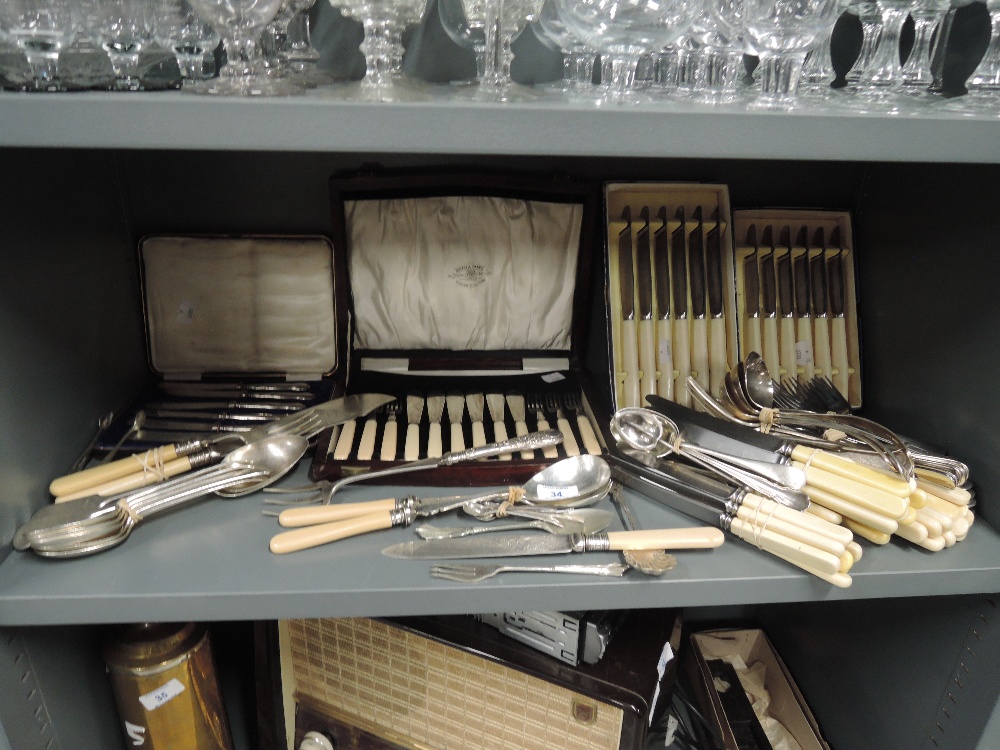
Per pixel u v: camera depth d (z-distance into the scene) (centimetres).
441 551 69
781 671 113
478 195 94
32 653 69
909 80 76
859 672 98
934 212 83
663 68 84
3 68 60
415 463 77
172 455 77
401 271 97
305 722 99
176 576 65
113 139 53
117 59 68
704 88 76
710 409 85
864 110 61
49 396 74
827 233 100
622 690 77
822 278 99
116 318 92
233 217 101
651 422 80
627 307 92
